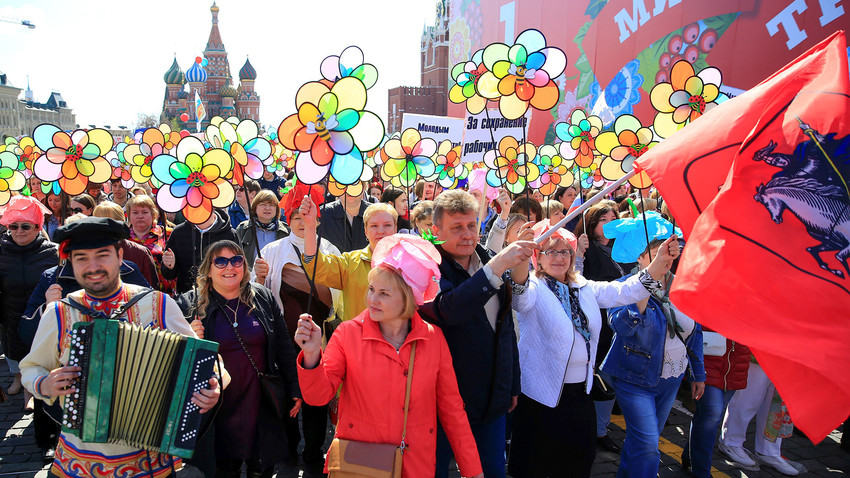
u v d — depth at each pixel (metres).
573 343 3.36
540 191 7.77
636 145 4.76
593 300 3.54
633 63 14.19
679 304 2.31
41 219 4.95
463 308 2.60
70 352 2.32
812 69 2.37
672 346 3.67
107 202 4.68
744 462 4.50
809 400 2.14
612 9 14.88
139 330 2.36
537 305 3.38
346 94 2.93
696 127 2.68
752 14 10.96
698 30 12.12
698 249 2.33
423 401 2.56
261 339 3.38
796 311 2.15
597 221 5.17
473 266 3.09
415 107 63.34
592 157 6.98
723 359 4.00
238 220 7.17
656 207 6.48
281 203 4.30
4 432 4.92
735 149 2.54
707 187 2.57
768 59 10.77
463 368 2.86
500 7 21.19
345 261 3.64
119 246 2.59
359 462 2.45
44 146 5.63
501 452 3.07
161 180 3.88
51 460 4.38
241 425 3.30
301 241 4.32
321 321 4.29
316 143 2.94
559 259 3.44
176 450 2.36
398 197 6.59
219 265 3.29
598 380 3.64
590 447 3.41
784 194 2.26
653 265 3.44
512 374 3.12
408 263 2.52
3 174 7.22
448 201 2.92
